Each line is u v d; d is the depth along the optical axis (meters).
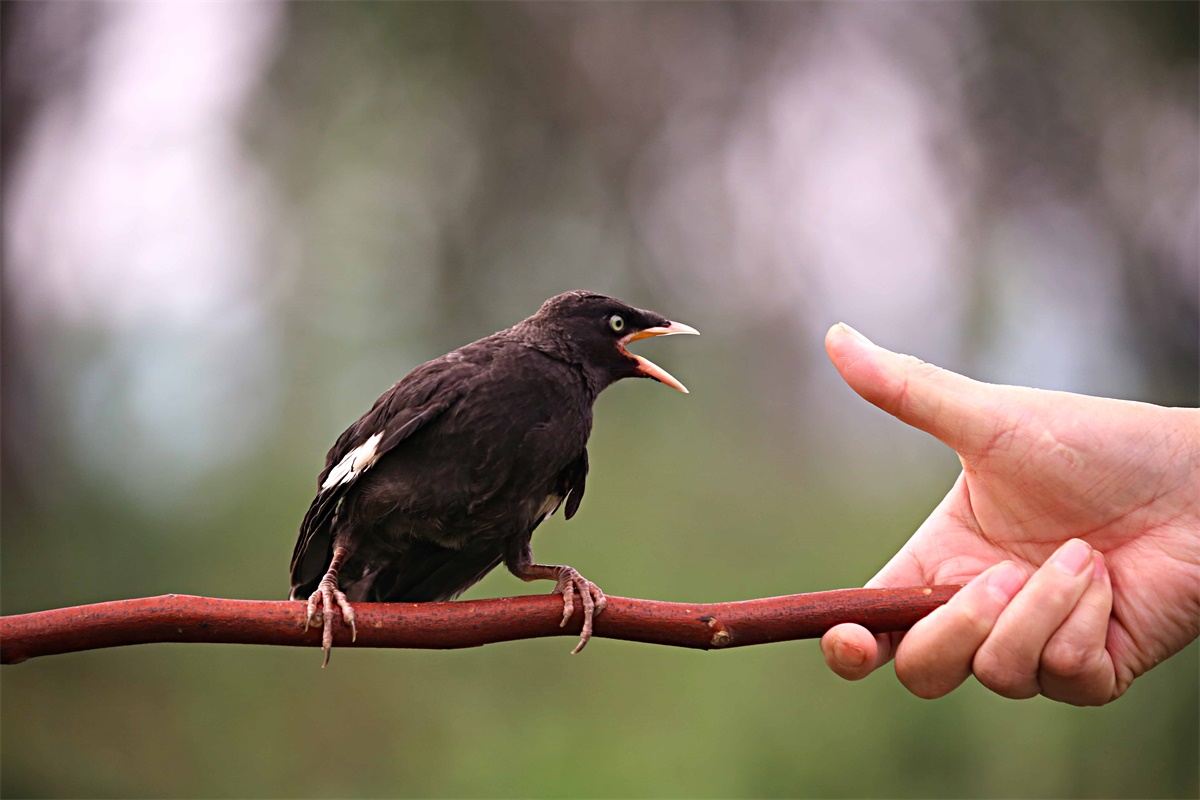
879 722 11.51
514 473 6.33
